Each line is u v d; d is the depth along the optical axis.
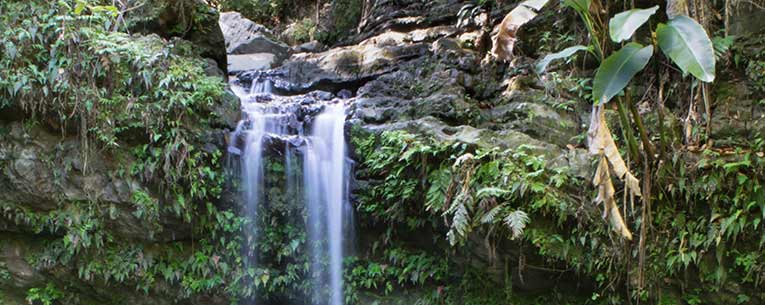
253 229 5.11
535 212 4.35
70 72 4.62
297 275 5.24
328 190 5.19
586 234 4.35
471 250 4.67
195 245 5.09
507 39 4.26
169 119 4.77
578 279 4.61
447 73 5.70
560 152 4.58
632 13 3.52
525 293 4.80
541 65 4.08
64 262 4.91
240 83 6.95
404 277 5.09
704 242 4.22
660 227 4.34
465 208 4.21
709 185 4.21
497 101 5.46
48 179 4.76
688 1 4.56
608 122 4.78
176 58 5.15
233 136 5.01
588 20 3.93
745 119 4.60
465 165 4.35
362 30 7.97
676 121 4.68
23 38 4.61
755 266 4.12
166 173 4.72
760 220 4.10
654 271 4.34
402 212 4.89
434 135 4.68
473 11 6.53
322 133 5.30
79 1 4.61
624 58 3.65
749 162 4.12
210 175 4.80
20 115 4.72
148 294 5.09
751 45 4.75
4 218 4.88
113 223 4.86
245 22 8.55
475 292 4.94
